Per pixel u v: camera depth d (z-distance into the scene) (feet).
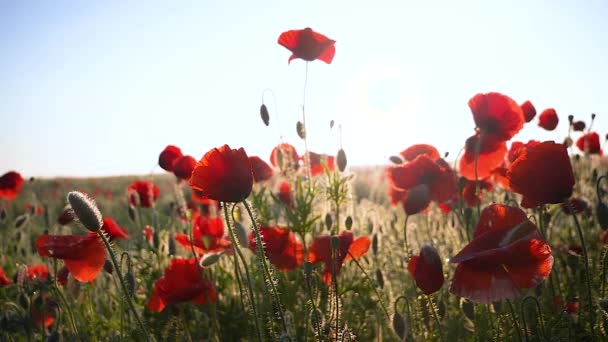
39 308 2.83
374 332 3.05
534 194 2.13
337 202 3.28
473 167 3.10
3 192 5.09
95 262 2.45
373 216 3.78
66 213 3.56
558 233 3.82
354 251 2.82
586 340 2.55
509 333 2.57
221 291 3.34
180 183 3.86
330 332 2.27
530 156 2.10
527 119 3.53
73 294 3.14
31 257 4.11
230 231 2.06
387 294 3.25
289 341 1.99
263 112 3.24
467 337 2.79
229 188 1.99
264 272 2.09
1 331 2.80
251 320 2.87
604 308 2.12
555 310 2.62
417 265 2.13
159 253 3.59
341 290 3.18
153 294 2.82
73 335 2.74
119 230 3.23
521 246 1.79
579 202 3.19
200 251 3.17
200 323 3.11
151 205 4.03
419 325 2.64
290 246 2.87
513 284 1.81
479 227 1.95
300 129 3.31
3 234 4.74
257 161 3.59
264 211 3.48
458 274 1.87
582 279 2.71
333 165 3.63
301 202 3.31
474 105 2.94
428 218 3.79
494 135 2.94
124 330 3.02
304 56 3.29
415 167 2.97
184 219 3.81
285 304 3.11
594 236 3.51
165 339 2.92
